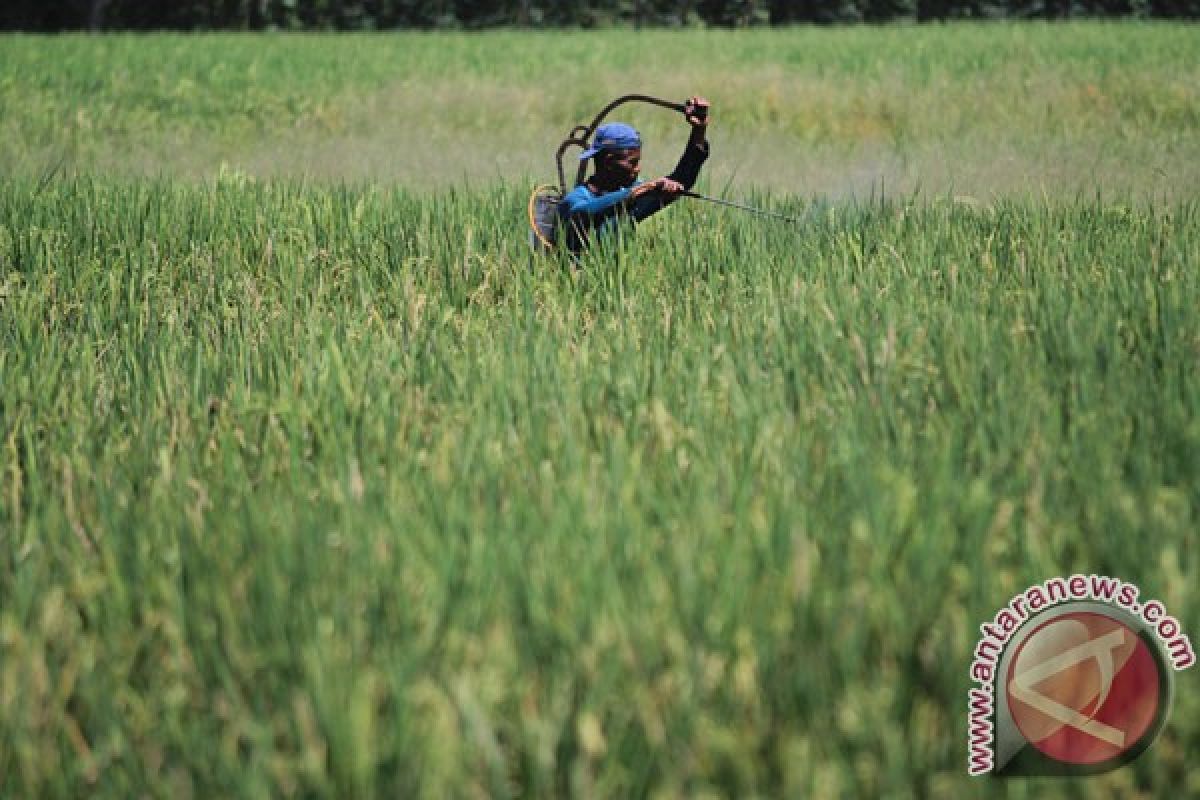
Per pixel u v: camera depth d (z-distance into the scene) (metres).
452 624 9.02
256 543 10.31
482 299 19.62
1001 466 11.23
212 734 8.54
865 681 8.55
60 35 112.38
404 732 8.01
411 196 31.31
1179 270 18.05
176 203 28.66
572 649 8.69
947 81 63.56
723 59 80.25
